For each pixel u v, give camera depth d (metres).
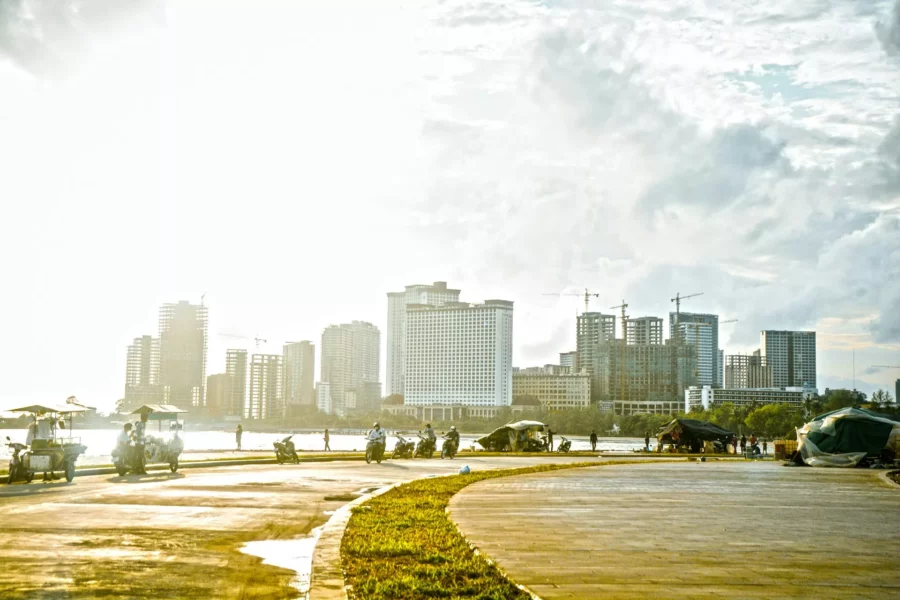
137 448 30.86
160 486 25.34
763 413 180.38
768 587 10.41
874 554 13.02
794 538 14.76
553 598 9.70
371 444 44.00
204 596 9.99
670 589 10.25
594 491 24.81
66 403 29.06
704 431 72.81
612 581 10.73
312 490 24.36
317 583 10.53
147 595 9.98
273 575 11.36
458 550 12.95
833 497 23.33
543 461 49.12
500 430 71.00
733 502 21.59
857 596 9.92
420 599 9.78
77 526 15.78
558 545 13.73
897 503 21.59
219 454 50.06
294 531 15.58
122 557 12.48
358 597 9.78
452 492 23.88
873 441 42.19
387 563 11.93
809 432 43.88
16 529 15.28
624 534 15.12
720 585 10.51
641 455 65.12
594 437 80.94
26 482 26.72
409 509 18.70
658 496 23.20
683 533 15.31
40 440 27.06
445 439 54.34
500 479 30.30
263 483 26.97
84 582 10.62
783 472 36.44
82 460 39.84
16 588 10.23
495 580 10.67
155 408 32.53
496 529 15.71
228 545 13.81
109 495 22.12
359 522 16.11
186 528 15.76
